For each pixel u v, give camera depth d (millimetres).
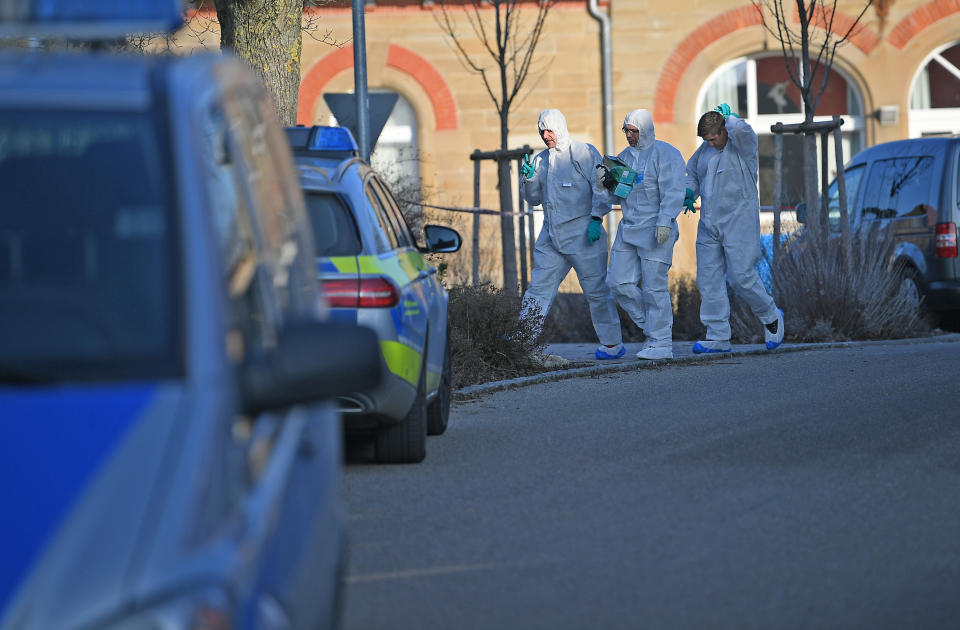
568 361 51188
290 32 48188
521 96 97062
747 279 52094
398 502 27094
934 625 18547
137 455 9914
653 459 31000
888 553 22375
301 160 30031
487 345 48094
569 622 19031
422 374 30656
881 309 60688
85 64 13070
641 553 22719
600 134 97875
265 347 12344
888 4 99062
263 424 12031
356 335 11781
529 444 33562
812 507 25828
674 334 66062
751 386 42656
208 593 9047
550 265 51594
